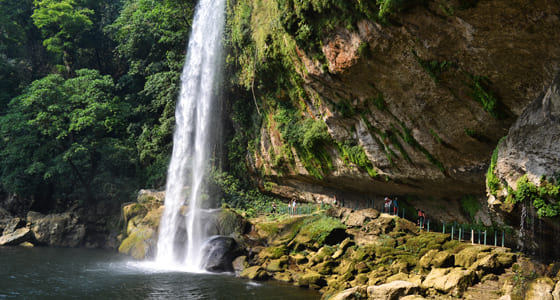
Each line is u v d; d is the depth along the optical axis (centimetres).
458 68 1252
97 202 3903
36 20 4462
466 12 1048
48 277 2030
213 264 2270
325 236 2220
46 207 3984
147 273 2184
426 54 1281
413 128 1647
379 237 2114
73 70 4891
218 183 3472
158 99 3953
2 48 4769
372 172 2103
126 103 4241
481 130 1405
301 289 1817
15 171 3841
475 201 2012
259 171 3331
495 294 1314
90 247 3531
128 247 2923
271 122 2850
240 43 2653
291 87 2380
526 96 1178
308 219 2500
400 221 2152
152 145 3922
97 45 4947
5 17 4712
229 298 1644
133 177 4088
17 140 3831
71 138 3956
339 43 1546
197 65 3612
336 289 1680
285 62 2145
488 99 1266
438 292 1409
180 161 3603
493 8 1001
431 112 1511
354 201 2809
